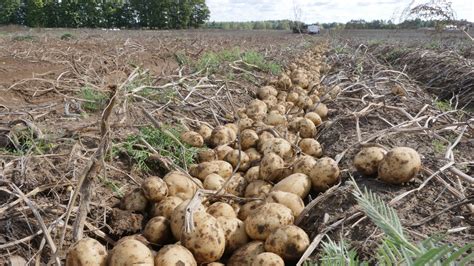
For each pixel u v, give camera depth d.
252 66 2.15
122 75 1.72
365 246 0.59
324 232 0.65
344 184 0.81
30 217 0.66
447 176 0.76
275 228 0.65
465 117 1.30
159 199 0.74
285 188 0.78
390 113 1.20
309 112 1.31
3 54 2.18
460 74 1.89
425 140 0.97
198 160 0.97
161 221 0.66
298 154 0.97
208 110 1.32
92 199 0.74
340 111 1.35
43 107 1.14
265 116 1.25
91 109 1.20
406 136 0.99
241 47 3.47
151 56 2.38
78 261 0.54
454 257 0.33
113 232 0.68
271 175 0.85
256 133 1.08
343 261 0.45
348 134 1.09
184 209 0.66
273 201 0.72
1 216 0.64
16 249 0.61
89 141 0.93
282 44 4.11
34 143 0.81
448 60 2.10
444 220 0.64
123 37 4.70
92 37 4.27
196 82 1.59
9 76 1.60
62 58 2.10
